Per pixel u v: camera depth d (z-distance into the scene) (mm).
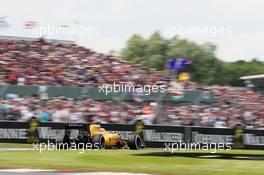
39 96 66312
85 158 34656
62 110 63031
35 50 80812
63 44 84125
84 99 67812
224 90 75750
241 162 32969
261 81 87188
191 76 194000
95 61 81000
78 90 68312
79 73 77000
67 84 74188
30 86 66438
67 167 28344
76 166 28969
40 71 75125
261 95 76188
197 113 67688
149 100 68500
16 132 55469
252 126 68625
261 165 31016
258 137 55594
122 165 30188
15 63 75500
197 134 55156
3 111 61250
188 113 67438
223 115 68500
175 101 69375
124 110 66500
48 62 77812
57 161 32656
